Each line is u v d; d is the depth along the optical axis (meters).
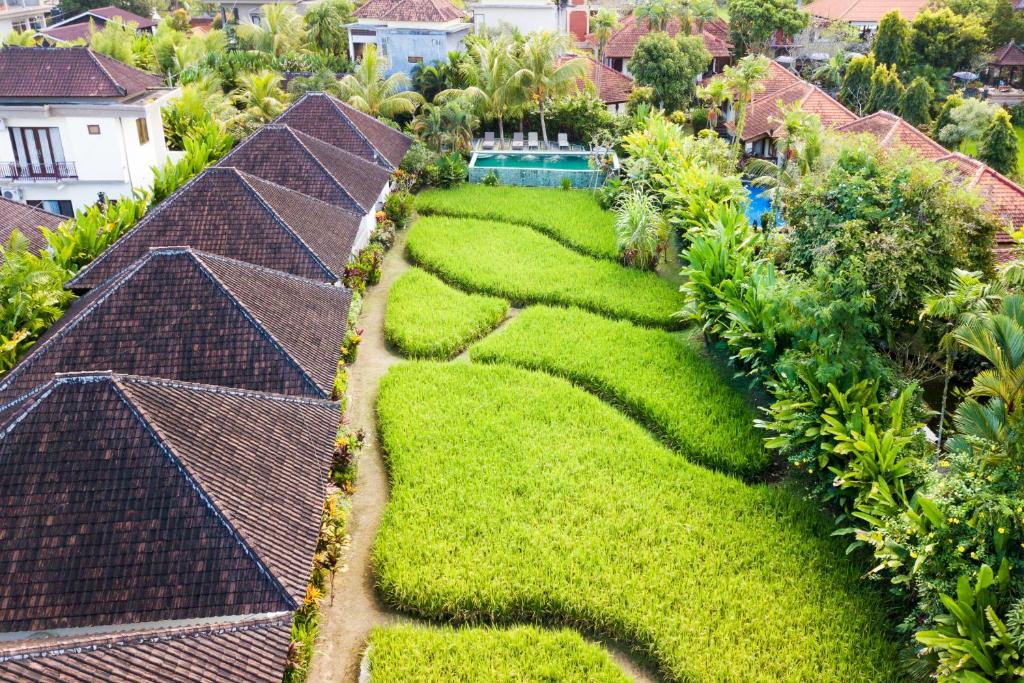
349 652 17.50
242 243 28.09
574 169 49.59
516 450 23.70
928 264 24.27
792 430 22.61
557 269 36.25
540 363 28.62
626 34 75.56
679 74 63.47
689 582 18.81
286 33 68.12
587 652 17.06
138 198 35.56
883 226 25.19
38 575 14.80
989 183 34.97
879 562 19.22
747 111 58.03
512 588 18.67
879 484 18.91
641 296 33.81
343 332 24.31
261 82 52.28
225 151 43.84
